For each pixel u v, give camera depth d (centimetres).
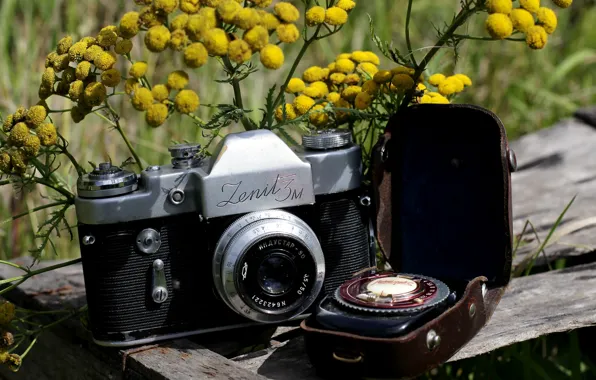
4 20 95
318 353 57
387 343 55
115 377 63
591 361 77
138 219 60
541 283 68
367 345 55
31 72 93
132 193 60
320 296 62
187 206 60
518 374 73
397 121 63
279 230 59
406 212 65
